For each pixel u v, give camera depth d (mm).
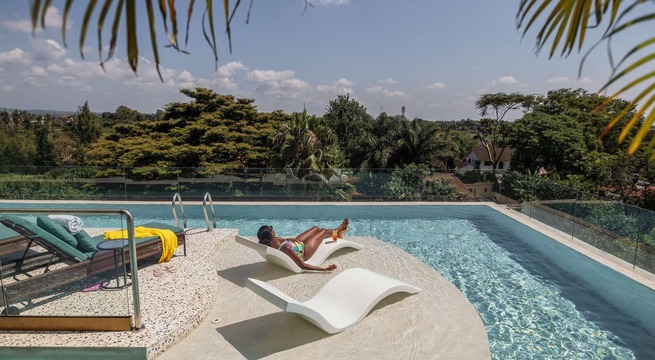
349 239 9203
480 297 6996
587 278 7844
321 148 19562
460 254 9430
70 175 14312
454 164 27094
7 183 14359
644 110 1145
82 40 926
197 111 32750
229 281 6617
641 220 8023
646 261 7910
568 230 10695
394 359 4445
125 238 4555
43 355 4320
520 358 5148
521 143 26125
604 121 26422
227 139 29359
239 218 13008
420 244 10289
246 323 5199
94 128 51312
